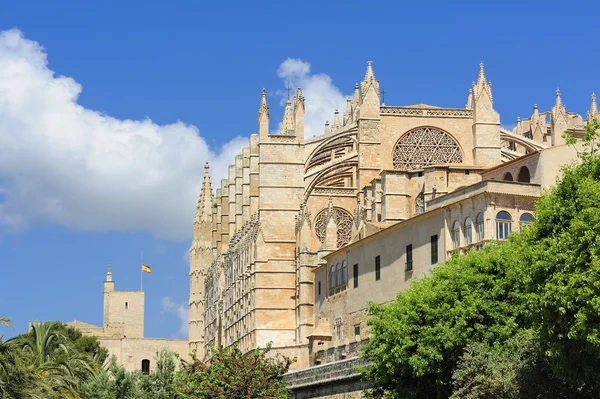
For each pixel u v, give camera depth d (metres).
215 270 158.88
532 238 51.16
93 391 86.06
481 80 114.38
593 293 45.41
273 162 118.44
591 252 46.44
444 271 61.75
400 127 114.81
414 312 60.28
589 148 77.31
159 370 87.75
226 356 82.25
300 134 118.94
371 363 67.38
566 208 49.81
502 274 59.91
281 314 117.62
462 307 58.81
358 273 93.12
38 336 94.50
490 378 52.50
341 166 116.19
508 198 74.25
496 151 113.50
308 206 116.75
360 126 114.44
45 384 67.44
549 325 47.59
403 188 98.88
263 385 79.31
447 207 77.25
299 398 79.81
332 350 94.00
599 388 50.19
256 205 132.12
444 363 59.28
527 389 51.28
